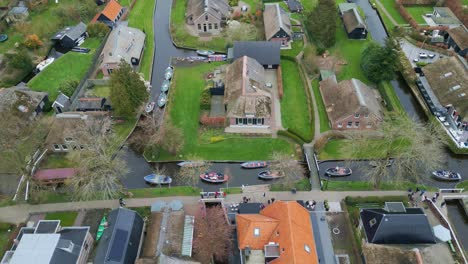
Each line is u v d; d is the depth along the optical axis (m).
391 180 75.38
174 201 68.88
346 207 69.56
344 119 84.00
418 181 75.44
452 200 72.81
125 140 86.25
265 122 86.19
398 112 89.88
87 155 72.75
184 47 114.38
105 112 90.62
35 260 55.94
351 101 84.38
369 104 83.88
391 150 74.12
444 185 75.69
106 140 79.62
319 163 80.00
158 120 89.31
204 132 86.44
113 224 61.06
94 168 69.56
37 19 122.50
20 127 81.69
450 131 86.06
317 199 71.50
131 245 60.34
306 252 56.34
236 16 122.81
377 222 59.72
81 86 97.38
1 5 125.00
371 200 70.12
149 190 74.56
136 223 63.25
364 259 59.19
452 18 121.19
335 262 61.47
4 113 81.50
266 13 120.50
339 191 72.94
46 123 84.94
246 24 117.75
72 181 68.94
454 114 87.56
